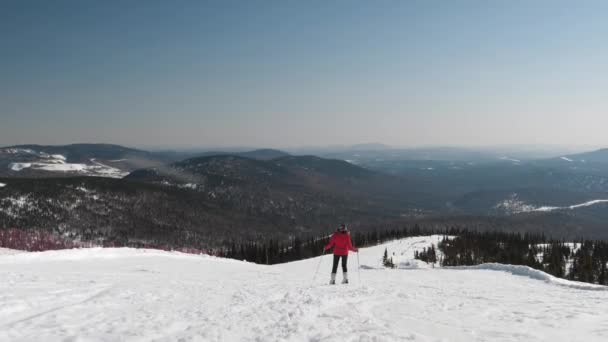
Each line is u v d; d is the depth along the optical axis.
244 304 9.99
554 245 94.25
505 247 106.69
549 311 9.16
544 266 75.88
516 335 6.70
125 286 12.79
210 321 7.88
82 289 11.53
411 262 61.00
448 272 25.89
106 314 8.39
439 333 6.84
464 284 17.16
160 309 9.18
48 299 9.74
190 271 23.39
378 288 13.76
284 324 7.53
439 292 13.28
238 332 6.99
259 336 6.69
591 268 68.81
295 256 143.25
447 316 8.48
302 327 7.26
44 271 17.58
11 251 35.91
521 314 8.76
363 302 10.27
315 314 8.59
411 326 7.40
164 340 6.50
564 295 12.72
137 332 6.89
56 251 28.41
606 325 7.54
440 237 121.25
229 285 14.65
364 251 92.75
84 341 6.30
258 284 15.27
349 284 15.38
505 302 10.83
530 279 20.22
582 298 11.85
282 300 10.49
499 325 7.54
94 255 30.56
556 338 6.48
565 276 69.69
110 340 6.39
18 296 9.70
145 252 35.25
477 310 9.31
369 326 7.28
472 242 107.44
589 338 6.49
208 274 21.28
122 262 27.81
